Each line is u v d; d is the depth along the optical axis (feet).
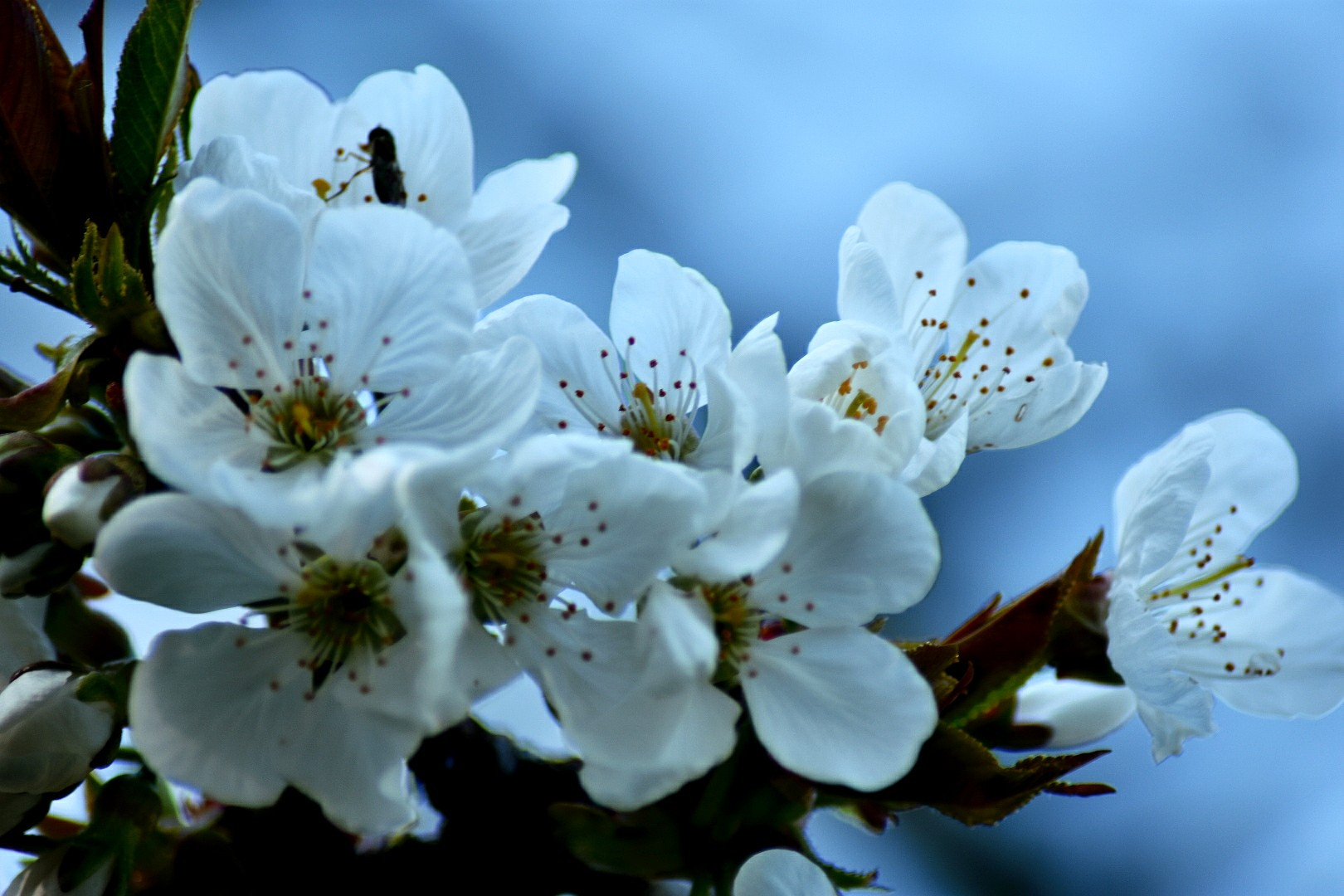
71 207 1.54
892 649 1.50
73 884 1.50
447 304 1.51
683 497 1.48
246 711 1.48
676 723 1.48
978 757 1.51
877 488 1.50
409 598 1.47
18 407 1.51
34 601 1.54
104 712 1.50
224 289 1.50
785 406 1.50
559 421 1.54
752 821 1.52
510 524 1.50
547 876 1.53
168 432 1.47
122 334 1.51
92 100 1.54
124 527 1.46
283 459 1.50
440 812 1.53
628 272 1.54
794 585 1.51
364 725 1.47
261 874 1.52
